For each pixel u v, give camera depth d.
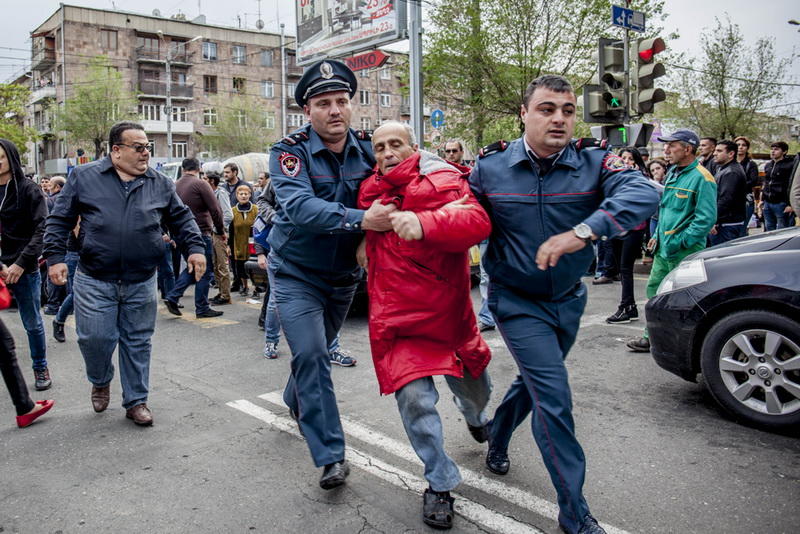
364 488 2.96
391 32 16.41
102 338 3.84
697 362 3.91
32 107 55.06
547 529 2.56
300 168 2.81
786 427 3.46
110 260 3.75
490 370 4.84
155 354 5.66
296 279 3.02
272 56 53.62
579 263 2.56
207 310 7.39
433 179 2.46
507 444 3.02
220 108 49.38
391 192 2.62
